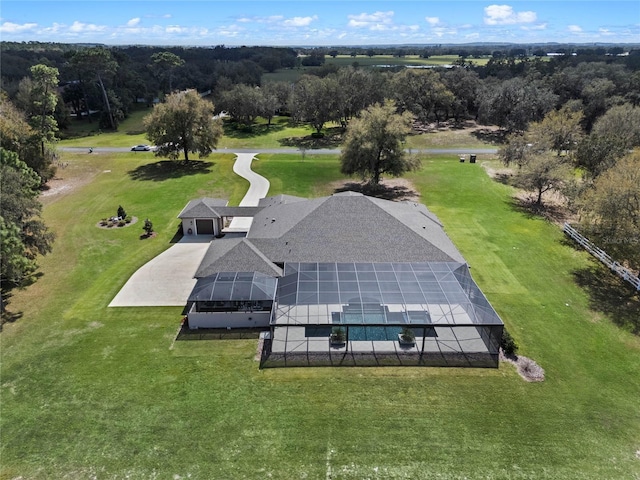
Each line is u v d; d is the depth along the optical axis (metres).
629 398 24.25
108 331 29.67
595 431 21.98
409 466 19.92
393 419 22.48
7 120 59.19
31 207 36.00
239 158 80.56
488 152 85.38
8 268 30.02
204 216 45.31
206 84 166.00
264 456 20.33
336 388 24.50
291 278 31.88
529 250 42.72
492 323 26.94
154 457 20.22
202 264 33.69
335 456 20.38
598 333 30.02
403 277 31.97
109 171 71.88
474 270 38.50
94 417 22.45
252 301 29.92
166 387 24.48
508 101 95.38
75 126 116.06
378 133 58.84
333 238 35.88
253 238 36.44
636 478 19.45
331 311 28.38
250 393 24.09
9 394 24.00
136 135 104.75
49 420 22.28
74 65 107.19
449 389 24.56
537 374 25.89
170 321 30.89
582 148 55.94
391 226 36.81
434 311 28.44
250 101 107.31
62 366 26.17
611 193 35.94
